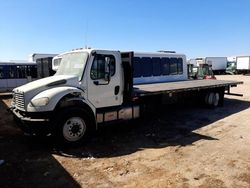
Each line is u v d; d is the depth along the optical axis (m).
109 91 7.70
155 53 13.58
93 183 4.85
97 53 7.38
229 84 13.74
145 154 6.34
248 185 4.66
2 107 14.55
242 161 5.79
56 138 6.72
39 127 6.44
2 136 8.06
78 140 6.93
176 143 7.19
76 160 5.99
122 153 6.44
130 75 8.00
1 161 5.84
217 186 4.64
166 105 10.74
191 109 12.65
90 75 7.26
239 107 13.34
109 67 7.59
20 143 7.32
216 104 13.18
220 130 8.56
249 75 52.75
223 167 5.47
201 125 9.30
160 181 4.87
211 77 19.86
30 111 6.51
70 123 6.77
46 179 5.02
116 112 7.99
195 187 4.62
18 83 22.12
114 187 4.68
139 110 8.77
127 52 8.02
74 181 4.93
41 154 6.40
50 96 6.50
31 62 22.84
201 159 5.95
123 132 8.41
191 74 20.05
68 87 6.89
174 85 11.89
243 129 8.66
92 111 7.30
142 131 8.52
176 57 14.63
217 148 6.71
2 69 21.42
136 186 4.70
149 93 8.88
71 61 7.70
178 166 5.57
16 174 5.25
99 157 6.18
